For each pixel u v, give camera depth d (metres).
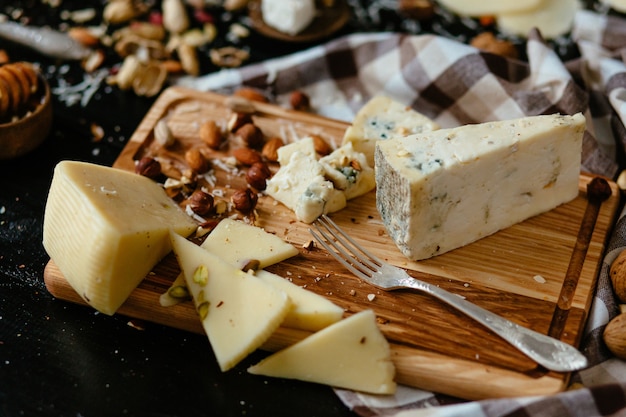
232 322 0.52
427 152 0.55
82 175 0.56
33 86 0.67
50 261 0.57
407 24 0.79
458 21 0.79
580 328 0.54
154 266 0.57
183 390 0.52
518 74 0.70
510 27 0.78
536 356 0.51
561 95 0.66
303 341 0.51
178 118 0.68
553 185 0.59
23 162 0.66
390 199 0.57
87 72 0.75
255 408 0.51
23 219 0.62
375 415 0.50
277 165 0.64
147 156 0.65
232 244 0.57
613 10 0.78
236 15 0.81
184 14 0.79
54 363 0.53
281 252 0.57
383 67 0.72
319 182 0.59
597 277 0.57
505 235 0.59
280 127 0.67
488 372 0.51
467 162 0.54
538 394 0.50
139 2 0.81
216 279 0.53
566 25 0.78
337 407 0.51
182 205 0.61
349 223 0.60
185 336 0.55
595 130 0.68
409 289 0.55
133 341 0.54
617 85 0.67
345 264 0.56
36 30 0.77
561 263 0.57
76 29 0.78
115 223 0.53
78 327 0.55
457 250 0.58
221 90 0.73
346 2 0.80
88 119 0.70
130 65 0.73
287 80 0.73
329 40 0.78
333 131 0.67
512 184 0.57
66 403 0.51
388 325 0.54
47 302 0.57
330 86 0.74
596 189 0.61
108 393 0.52
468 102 0.69
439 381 0.52
